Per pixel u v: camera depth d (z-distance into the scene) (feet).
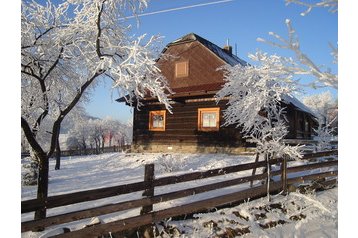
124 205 16.47
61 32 23.24
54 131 19.79
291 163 37.06
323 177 28.81
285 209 22.85
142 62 20.65
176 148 52.13
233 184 21.99
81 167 50.57
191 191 19.42
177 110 52.90
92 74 23.17
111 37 24.16
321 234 19.45
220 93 27.40
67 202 14.60
